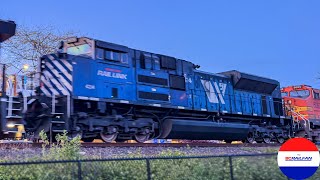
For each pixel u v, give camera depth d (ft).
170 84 55.01
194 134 56.75
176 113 56.59
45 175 20.47
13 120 37.32
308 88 81.87
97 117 44.96
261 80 71.92
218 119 62.80
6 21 36.83
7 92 40.34
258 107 70.49
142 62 51.93
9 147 34.55
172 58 56.59
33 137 40.98
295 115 79.36
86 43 47.11
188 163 26.30
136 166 24.29
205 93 60.70
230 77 67.36
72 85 42.86
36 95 41.47
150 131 51.44
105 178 22.45
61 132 41.24
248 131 65.41
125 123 47.80
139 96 50.31
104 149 37.01
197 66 61.87
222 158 25.23
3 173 20.48
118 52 49.01
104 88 46.34
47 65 44.88
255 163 25.96
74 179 20.59
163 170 24.94
